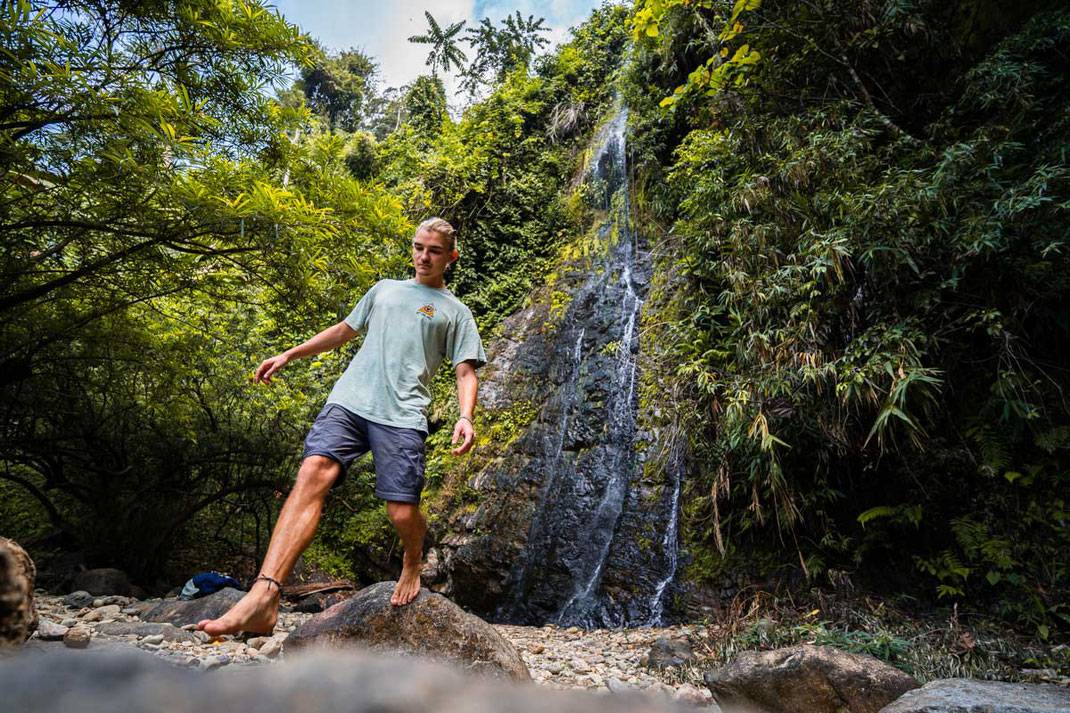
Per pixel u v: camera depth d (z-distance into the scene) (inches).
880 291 186.9
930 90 222.4
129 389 255.3
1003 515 184.9
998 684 92.5
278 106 215.8
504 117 474.6
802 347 194.1
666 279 323.0
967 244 161.5
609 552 256.5
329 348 99.6
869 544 203.8
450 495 324.2
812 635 163.0
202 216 168.4
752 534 225.3
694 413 234.7
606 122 437.4
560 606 256.5
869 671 110.0
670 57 329.7
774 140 219.5
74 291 209.5
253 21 188.4
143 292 213.2
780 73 229.3
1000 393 172.6
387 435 87.6
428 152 489.7
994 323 171.3
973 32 213.3
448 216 436.5
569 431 311.7
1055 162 161.3
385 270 224.5
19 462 247.4
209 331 263.1
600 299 356.2
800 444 208.1
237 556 325.1
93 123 145.6
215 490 291.1
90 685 8.7
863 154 199.0
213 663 105.0
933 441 196.2
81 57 144.3
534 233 427.2
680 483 254.5
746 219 213.2
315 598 270.1
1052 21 178.5
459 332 97.8
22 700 7.2
